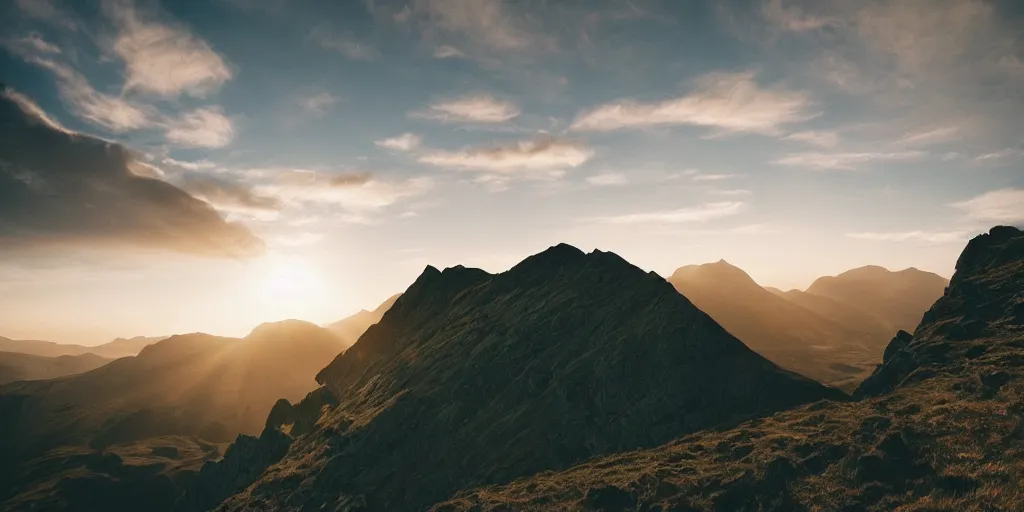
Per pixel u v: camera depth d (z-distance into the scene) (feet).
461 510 215.51
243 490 369.50
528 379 312.29
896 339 277.03
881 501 142.72
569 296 369.91
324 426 399.85
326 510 277.85
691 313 295.28
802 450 178.91
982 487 131.64
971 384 191.11
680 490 175.42
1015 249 291.38
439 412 318.65
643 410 260.01
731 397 253.24
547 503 197.36
